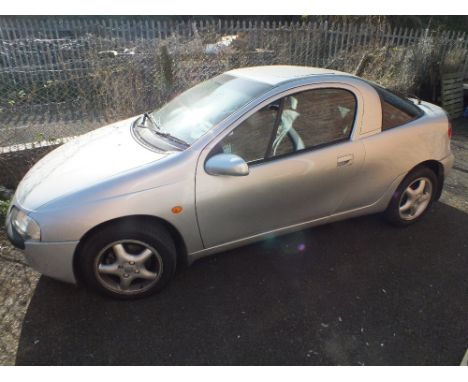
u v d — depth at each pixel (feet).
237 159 7.92
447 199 13.42
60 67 22.57
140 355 7.27
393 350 7.43
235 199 8.48
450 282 9.29
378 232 11.25
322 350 7.41
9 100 18.15
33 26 29.68
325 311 8.33
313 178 9.16
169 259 8.38
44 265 7.79
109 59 17.95
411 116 10.61
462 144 19.44
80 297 8.63
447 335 7.79
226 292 8.84
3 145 13.93
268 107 8.72
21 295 8.68
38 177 8.75
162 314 8.20
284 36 26.03
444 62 25.09
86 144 9.81
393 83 23.82
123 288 8.37
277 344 7.52
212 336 7.68
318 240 10.80
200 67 21.12
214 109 9.15
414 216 11.40
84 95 18.13
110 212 7.59
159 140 9.03
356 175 9.76
